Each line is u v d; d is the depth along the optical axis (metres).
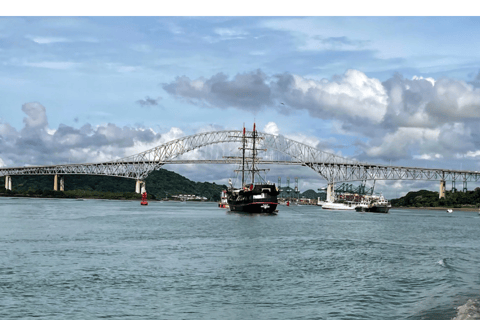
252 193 143.12
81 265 40.06
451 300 28.95
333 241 64.69
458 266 42.69
